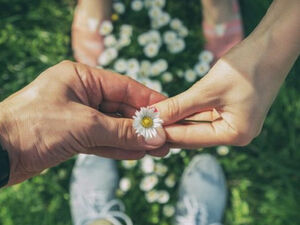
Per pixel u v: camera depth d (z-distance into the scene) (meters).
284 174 0.62
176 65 0.63
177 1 0.64
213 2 0.60
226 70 0.38
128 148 0.41
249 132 0.40
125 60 0.62
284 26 0.37
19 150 0.38
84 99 0.40
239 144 0.42
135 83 0.42
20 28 0.64
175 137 0.41
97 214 0.62
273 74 0.38
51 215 0.62
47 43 0.64
